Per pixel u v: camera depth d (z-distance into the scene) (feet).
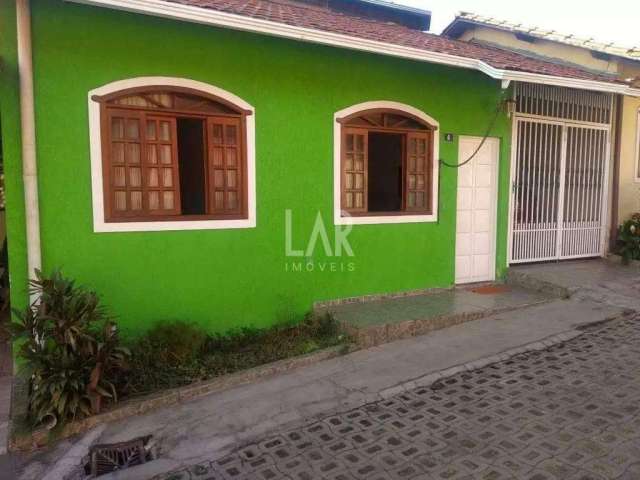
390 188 21.49
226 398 13.58
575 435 10.68
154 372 14.34
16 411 12.82
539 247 25.41
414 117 20.66
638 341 15.96
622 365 14.15
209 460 10.75
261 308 18.24
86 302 12.80
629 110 27.07
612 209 27.30
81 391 12.48
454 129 21.77
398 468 10.03
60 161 14.67
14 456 11.37
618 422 11.09
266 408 12.87
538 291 22.26
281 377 14.83
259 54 17.24
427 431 11.37
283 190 18.24
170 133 16.24
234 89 16.93
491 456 10.18
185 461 10.73
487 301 20.54
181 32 15.88
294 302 18.92
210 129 16.85
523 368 14.38
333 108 18.92
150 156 16.03
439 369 14.53
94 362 12.64
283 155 18.11
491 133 22.89
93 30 14.74
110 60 15.02
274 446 11.15
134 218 15.78
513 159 23.72
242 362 15.52
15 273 14.58
